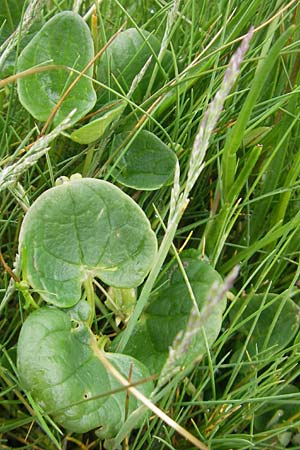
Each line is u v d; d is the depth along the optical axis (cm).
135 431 19
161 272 20
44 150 16
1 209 21
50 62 20
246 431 21
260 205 23
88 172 21
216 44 24
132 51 23
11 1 23
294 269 23
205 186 24
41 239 17
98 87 23
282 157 22
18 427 19
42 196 17
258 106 24
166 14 25
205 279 19
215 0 27
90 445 19
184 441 19
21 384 16
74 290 18
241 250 23
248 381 20
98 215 18
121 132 22
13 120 22
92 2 26
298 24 24
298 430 20
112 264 18
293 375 20
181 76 22
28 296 17
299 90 22
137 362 18
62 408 16
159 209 22
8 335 20
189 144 23
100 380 17
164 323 19
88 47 21
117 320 19
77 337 17
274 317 20
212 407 20
